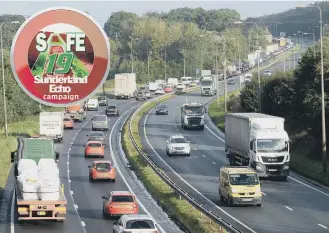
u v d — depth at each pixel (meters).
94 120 142.12
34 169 55.06
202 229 51.59
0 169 88.94
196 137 131.00
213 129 144.75
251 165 82.44
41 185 54.47
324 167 83.62
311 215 59.72
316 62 102.88
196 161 98.88
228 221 56.72
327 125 94.50
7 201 68.31
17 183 57.31
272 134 82.06
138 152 101.25
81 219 58.94
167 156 104.56
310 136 100.56
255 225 55.00
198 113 143.12
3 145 108.25
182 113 145.88
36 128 138.50
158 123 155.88
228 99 185.38
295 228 53.91
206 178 83.12
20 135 125.88
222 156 104.81
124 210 58.59
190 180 81.50
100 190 75.25
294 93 108.94
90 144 103.50
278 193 72.69
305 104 100.94
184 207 61.16
